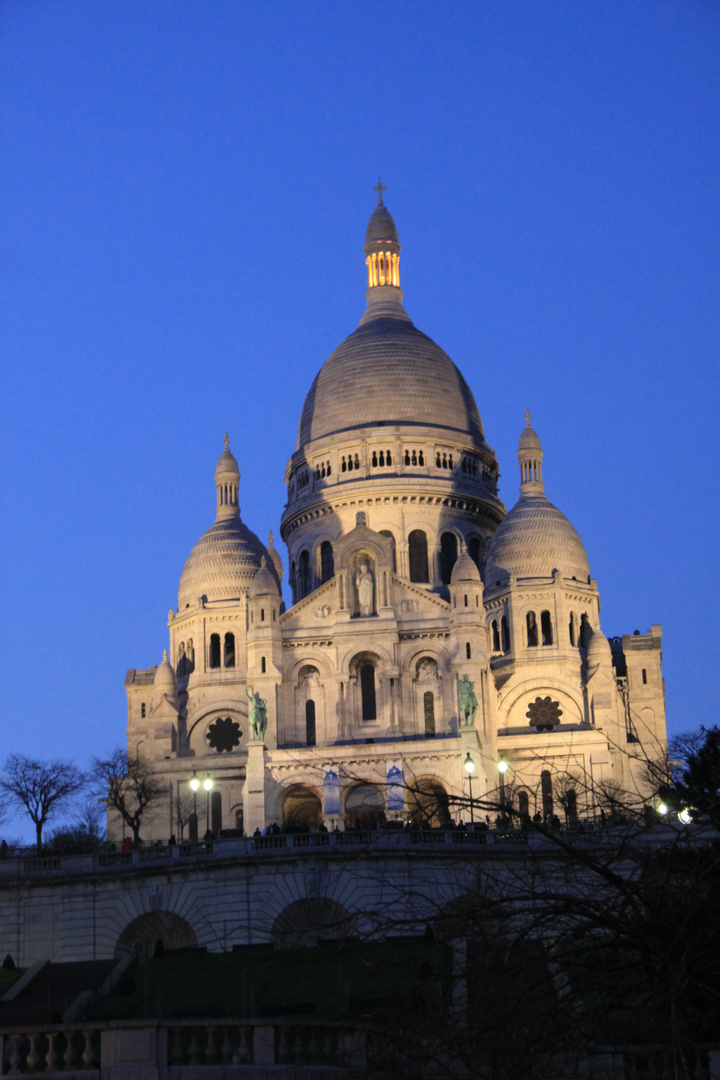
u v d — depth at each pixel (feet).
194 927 274.57
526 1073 118.62
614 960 124.06
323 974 214.69
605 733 480.64
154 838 466.29
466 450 546.26
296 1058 150.30
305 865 271.49
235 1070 147.23
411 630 463.42
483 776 424.87
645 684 514.27
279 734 458.09
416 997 128.36
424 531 529.86
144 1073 144.77
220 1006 203.21
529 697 492.95
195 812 446.60
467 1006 123.34
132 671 535.60
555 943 126.21
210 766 474.08
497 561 512.22
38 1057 147.84
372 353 560.61
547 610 501.15
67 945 276.21
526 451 534.37
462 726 428.56
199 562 524.52
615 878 124.57
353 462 538.47
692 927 122.31
